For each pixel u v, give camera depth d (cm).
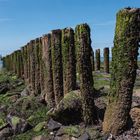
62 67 2358
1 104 2977
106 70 4466
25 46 3966
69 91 2211
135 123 1745
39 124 2086
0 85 3925
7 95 3231
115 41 1697
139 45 1677
